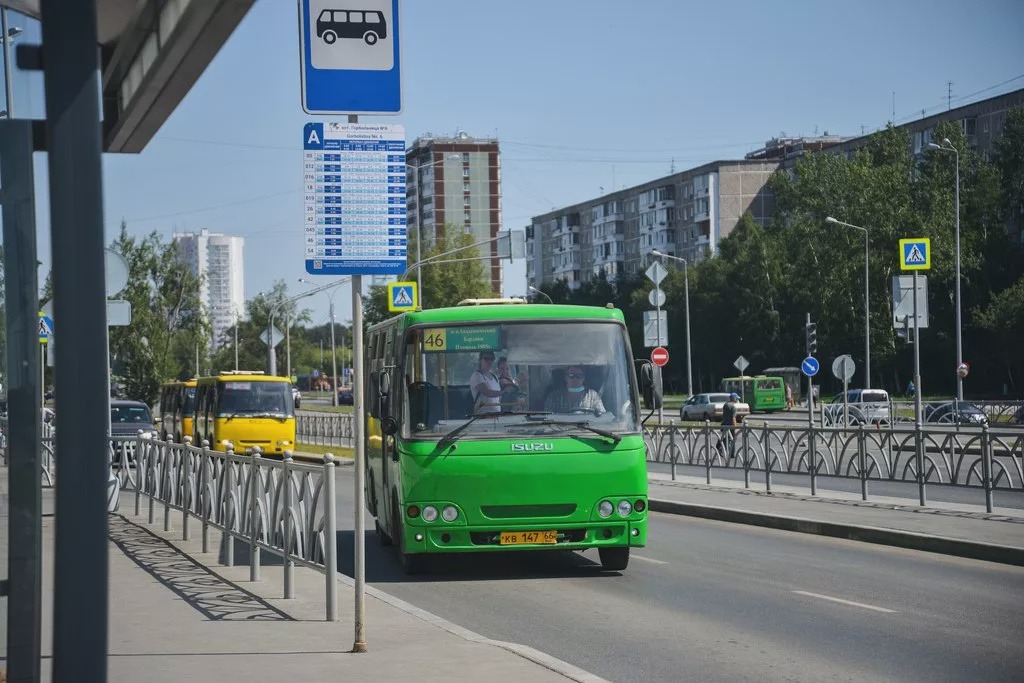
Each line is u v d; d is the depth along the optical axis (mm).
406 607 10438
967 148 83500
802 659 8578
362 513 8453
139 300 53094
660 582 12625
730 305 100938
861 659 8555
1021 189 82750
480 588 12383
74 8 4531
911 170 88750
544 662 7961
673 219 126625
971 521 16891
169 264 53875
